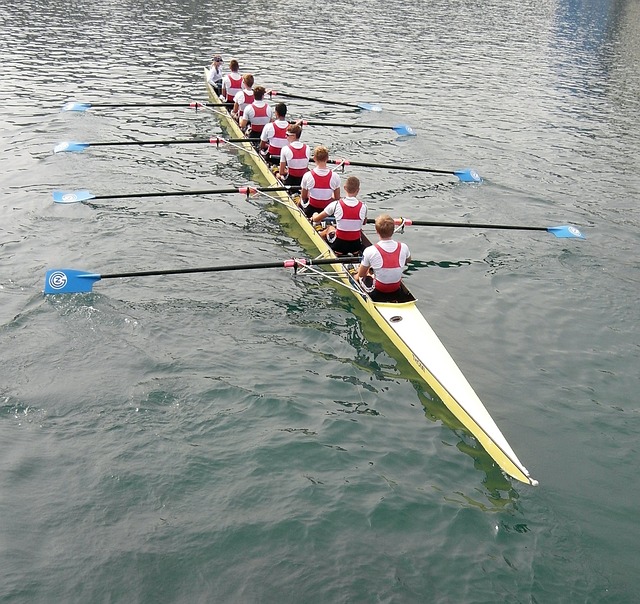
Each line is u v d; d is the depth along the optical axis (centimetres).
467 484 922
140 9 4462
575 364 1195
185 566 780
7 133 2255
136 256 1500
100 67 3112
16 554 782
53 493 871
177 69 3166
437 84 3203
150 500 869
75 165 2023
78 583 754
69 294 1314
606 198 1958
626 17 5716
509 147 2370
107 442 961
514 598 758
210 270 1309
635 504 897
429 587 767
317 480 912
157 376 1104
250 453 952
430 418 1056
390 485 910
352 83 3136
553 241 1673
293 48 3762
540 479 934
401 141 2394
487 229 1738
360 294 1335
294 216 1731
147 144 2134
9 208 1705
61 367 1116
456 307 1370
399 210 1842
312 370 1151
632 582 782
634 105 2992
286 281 1438
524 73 3528
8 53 3238
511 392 1116
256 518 847
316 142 2364
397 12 5159
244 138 2164
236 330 1252
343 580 770
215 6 4762
